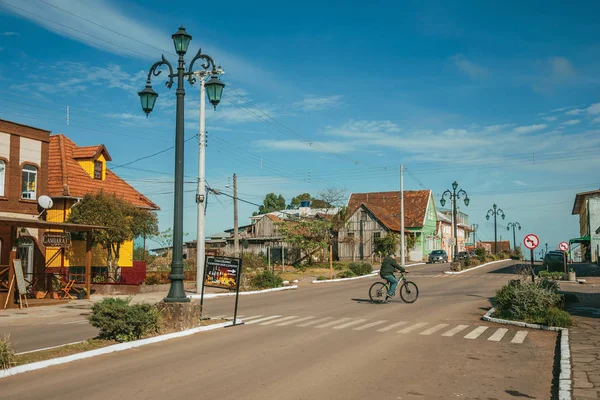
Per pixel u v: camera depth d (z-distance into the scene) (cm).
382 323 1441
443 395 712
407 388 745
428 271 4472
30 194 2589
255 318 1575
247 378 796
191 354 995
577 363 904
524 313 1438
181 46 1363
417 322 1461
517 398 707
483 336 1219
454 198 4525
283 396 695
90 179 3177
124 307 1123
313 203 6081
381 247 6053
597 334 1215
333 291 2733
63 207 2864
